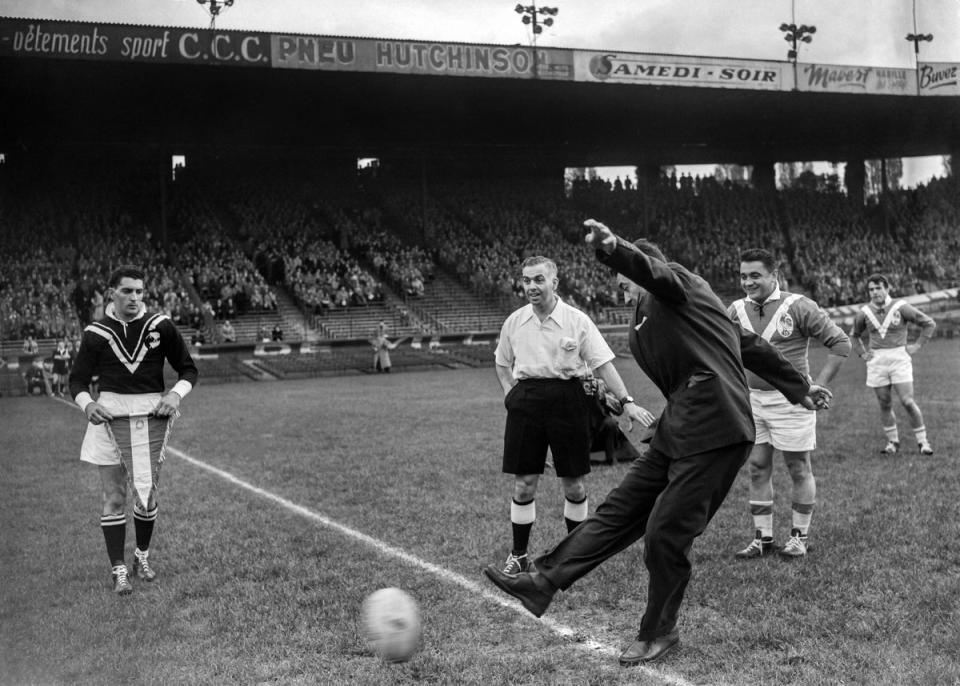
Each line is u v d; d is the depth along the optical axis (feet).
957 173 138.92
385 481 28.04
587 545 13.66
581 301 120.26
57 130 111.96
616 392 17.61
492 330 115.14
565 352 17.67
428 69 92.68
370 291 117.91
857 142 142.72
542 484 26.58
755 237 138.21
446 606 15.72
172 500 25.71
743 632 14.03
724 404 13.25
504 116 119.85
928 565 17.12
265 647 13.91
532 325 17.99
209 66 87.92
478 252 128.98
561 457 18.01
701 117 124.26
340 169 135.85
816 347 101.35
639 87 106.63
